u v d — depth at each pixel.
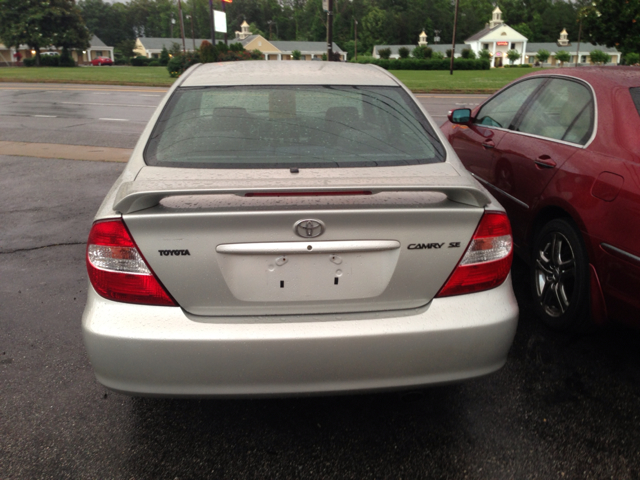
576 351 3.06
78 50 75.25
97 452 2.29
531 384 2.76
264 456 2.26
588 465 2.20
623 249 2.56
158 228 1.86
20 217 5.82
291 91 2.72
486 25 138.50
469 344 2.00
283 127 2.48
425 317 1.98
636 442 2.33
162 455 2.27
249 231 1.87
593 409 2.56
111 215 1.92
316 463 2.22
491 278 2.04
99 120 13.84
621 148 2.80
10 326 3.42
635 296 2.53
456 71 56.25
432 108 16.36
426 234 1.95
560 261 3.17
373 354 1.95
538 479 2.12
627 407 2.57
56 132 11.86
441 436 2.38
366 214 1.87
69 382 2.81
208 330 1.90
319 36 137.12
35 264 4.49
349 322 1.95
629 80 3.20
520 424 2.45
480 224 2.00
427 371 2.01
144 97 20.55
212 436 2.39
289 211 1.84
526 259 3.66
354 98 2.70
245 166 2.23
